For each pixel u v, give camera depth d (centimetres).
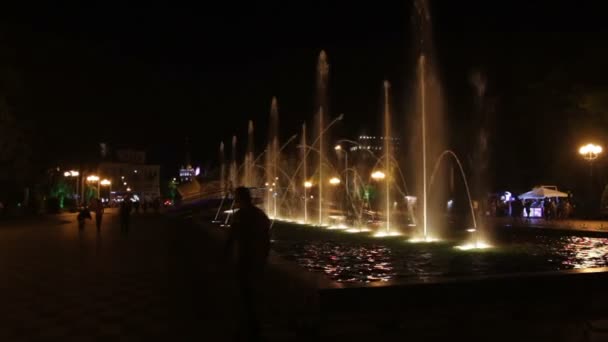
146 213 5562
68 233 2555
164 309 800
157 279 1083
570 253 1362
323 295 661
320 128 3431
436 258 1270
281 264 808
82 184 6662
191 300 864
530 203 3738
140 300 869
